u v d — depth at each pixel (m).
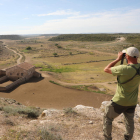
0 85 40.16
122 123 6.64
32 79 49.56
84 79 54.59
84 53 135.38
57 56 120.38
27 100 31.27
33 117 8.48
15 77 48.19
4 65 85.06
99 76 59.81
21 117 7.91
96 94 36.28
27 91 37.12
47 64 88.44
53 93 36.41
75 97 33.84
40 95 34.66
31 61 99.31
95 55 123.12
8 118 7.01
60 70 71.12
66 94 35.84
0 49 155.88
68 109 8.10
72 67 80.19
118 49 158.88
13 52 147.12
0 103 16.59
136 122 7.03
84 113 7.94
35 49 172.00
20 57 115.38
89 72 67.38
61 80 51.62
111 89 42.75
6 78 47.94
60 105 28.72
